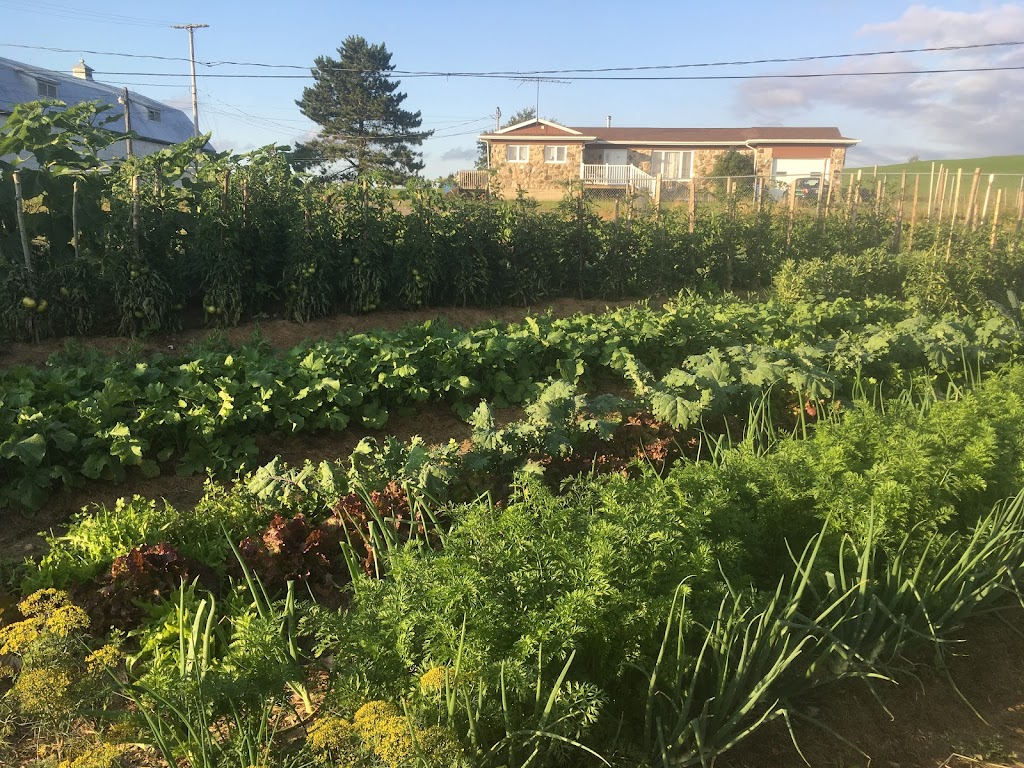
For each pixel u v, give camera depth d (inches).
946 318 405.4
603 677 126.3
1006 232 647.1
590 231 550.9
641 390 267.6
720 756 130.3
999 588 170.1
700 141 1749.5
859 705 148.9
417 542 144.3
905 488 171.8
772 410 287.6
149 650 150.9
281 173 438.6
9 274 345.7
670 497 158.7
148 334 374.3
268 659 125.6
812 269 514.9
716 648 124.9
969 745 141.9
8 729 126.7
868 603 150.6
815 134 1808.6
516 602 123.4
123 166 391.9
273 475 199.2
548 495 156.2
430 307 476.7
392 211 465.4
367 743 99.0
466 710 110.3
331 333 413.4
